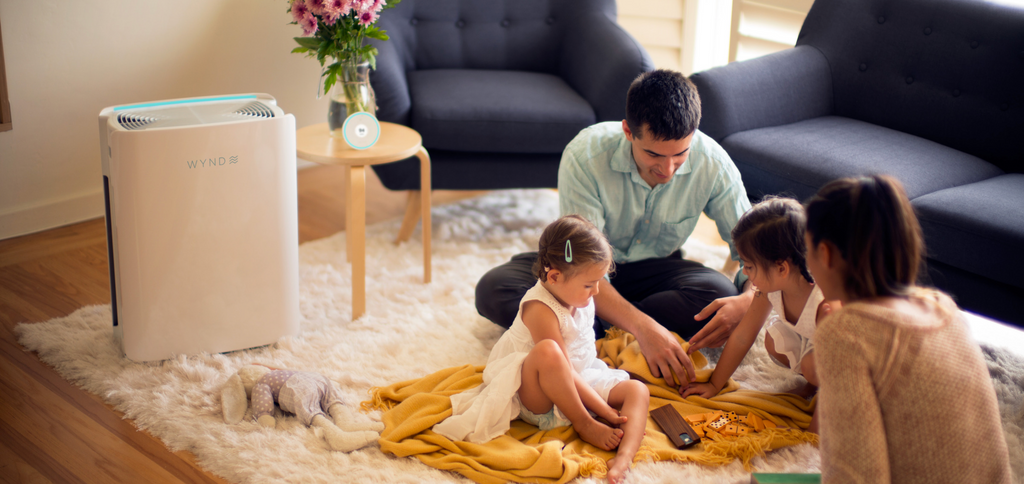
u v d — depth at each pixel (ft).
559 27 9.41
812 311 5.06
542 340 5.03
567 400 4.97
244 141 5.58
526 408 5.21
